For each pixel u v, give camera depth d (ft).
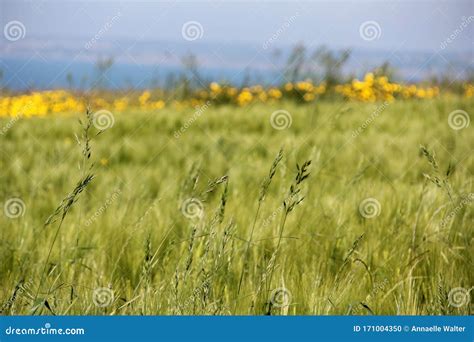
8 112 29.66
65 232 13.76
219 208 10.90
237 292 11.17
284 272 12.10
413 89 30.86
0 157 22.75
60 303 11.29
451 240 13.12
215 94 32.58
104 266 12.73
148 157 24.64
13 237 13.65
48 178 20.30
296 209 14.05
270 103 32.53
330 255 12.71
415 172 19.11
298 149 20.20
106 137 26.89
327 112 26.32
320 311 11.32
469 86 28.84
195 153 24.03
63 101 30.96
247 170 19.80
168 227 13.39
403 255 12.57
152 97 31.35
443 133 22.74
